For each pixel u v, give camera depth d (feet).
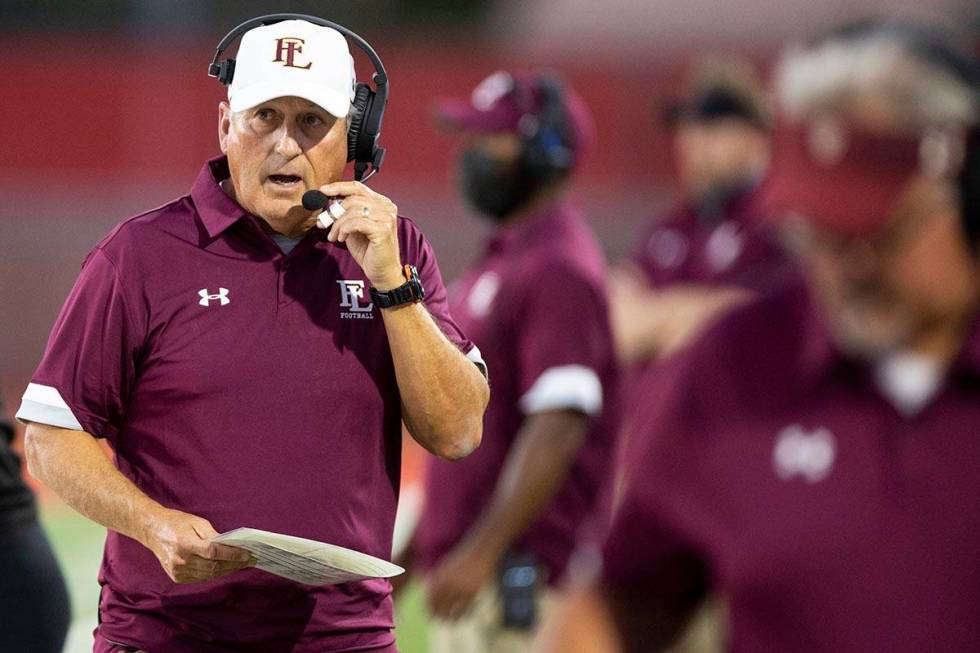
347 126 36.52
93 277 35.83
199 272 35.81
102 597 37.99
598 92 215.72
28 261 202.90
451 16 272.10
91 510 34.99
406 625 81.20
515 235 55.67
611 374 55.42
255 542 31.76
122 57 213.66
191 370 35.32
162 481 35.73
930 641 21.66
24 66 212.02
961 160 20.67
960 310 21.71
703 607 25.66
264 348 35.60
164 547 33.86
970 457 21.81
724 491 23.17
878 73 20.49
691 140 80.28
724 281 76.79
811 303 23.11
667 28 239.71
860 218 20.77
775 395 23.03
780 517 22.61
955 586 21.65
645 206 213.87
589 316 53.57
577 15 255.70
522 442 52.70
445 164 217.56
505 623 53.62
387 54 218.79
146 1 238.27
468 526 54.24
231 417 35.37
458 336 38.78
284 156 35.17
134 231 36.06
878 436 22.22
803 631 22.43
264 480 35.35
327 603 36.47
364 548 36.35
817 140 21.08
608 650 24.85
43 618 42.22
